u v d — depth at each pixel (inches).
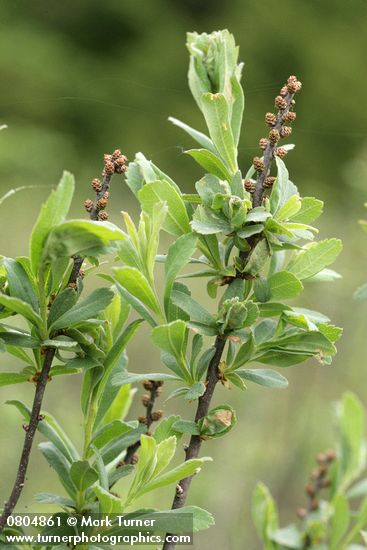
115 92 110.0
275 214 23.9
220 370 24.0
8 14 121.9
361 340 55.3
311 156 119.5
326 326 24.1
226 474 56.5
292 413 55.2
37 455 56.6
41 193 92.1
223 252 24.3
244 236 23.6
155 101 109.9
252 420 60.3
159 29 134.0
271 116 24.2
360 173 59.1
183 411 64.2
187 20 136.1
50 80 116.6
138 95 110.2
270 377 24.0
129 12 131.3
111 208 81.3
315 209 24.3
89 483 23.6
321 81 132.3
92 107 110.3
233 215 23.7
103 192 23.8
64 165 99.4
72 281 23.6
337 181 116.5
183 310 23.9
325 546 25.7
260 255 23.8
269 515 26.0
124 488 46.0
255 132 109.3
